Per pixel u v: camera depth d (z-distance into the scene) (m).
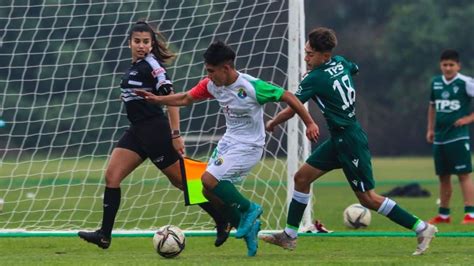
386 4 168.75
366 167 28.25
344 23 165.50
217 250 31.08
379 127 160.12
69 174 67.12
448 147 41.28
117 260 27.59
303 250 30.73
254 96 26.91
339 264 25.62
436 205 54.66
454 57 41.09
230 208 28.30
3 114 63.19
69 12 60.88
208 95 27.88
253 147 27.44
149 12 44.44
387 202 28.48
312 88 27.98
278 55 38.91
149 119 29.67
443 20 161.00
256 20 47.97
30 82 62.72
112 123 53.12
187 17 42.56
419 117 159.88
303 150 37.06
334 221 43.53
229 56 26.72
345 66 28.56
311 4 164.12
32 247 32.34
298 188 29.34
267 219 39.97
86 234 29.52
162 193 55.88
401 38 160.88
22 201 48.84
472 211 41.62
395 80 162.00
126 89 29.59
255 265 25.55
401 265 25.45
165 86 29.30
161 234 28.17
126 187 59.16
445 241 33.00
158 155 29.84
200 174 29.84
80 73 56.47
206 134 53.47
